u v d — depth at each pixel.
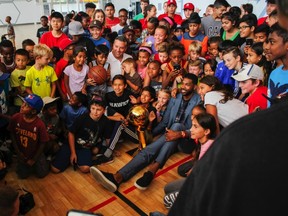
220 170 0.34
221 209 0.34
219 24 3.66
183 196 0.40
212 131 1.70
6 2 7.74
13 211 1.16
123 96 2.52
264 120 0.33
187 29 3.63
